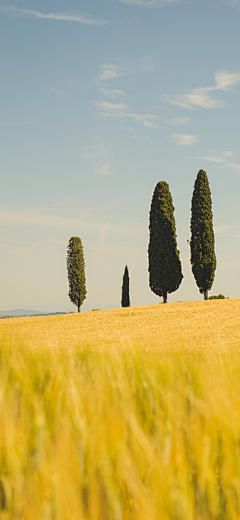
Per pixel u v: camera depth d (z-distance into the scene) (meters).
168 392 3.11
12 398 2.91
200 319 38.72
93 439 2.05
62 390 2.99
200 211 53.31
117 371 3.89
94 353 5.64
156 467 1.81
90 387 3.24
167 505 1.61
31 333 36.50
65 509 1.59
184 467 1.91
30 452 1.99
